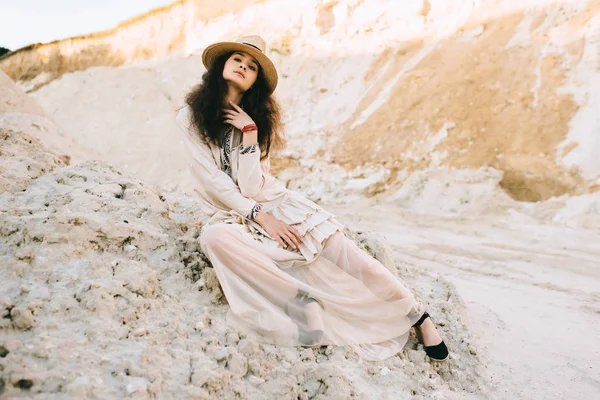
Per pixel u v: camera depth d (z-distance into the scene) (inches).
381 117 461.1
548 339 126.1
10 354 70.5
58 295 83.7
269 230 102.7
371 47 567.2
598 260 232.5
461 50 464.1
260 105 116.7
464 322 121.9
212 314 96.3
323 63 595.2
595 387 102.7
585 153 346.0
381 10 582.9
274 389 82.3
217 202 110.0
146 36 797.9
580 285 192.4
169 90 698.8
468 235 290.4
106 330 80.7
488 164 372.5
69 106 692.1
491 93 414.0
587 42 410.3
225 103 110.7
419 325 106.3
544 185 341.4
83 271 90.4
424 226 315.3
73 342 76.5
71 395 67.2
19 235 93.4
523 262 232.7
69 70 831.7
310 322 97.7
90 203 106.7
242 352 88.4
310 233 104.7
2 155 124.5
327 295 100.1
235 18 722.8
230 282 98.0
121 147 589.3
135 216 110.3
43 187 115.4
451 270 217.2
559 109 380.2
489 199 345.7
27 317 76.5
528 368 110.1
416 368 100.7
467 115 411.5
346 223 328.2
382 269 105.1
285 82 602.9
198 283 100.3
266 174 113.1
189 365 80.4
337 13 625.6
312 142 482.9
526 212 329.1
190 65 732.7
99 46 828.6
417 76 470.0
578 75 395.2
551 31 431.2
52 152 140.3
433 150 401.7
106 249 98.7
